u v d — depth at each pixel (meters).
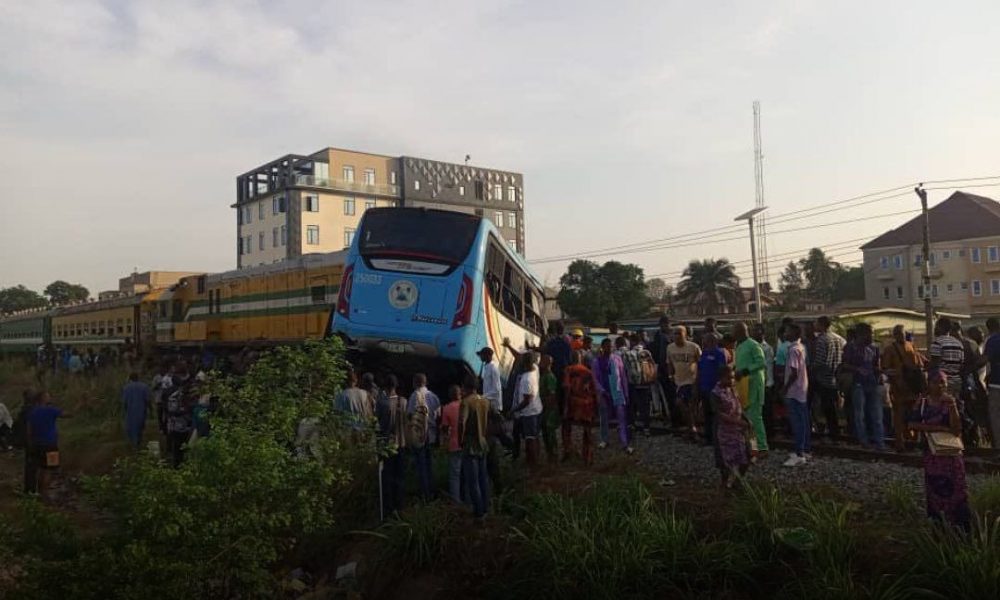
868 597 5.59
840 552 6.17
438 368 12.02
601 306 57.97
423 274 11.88
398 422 9.10
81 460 16.39
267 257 69.75
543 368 11.02
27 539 6.16
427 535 7.87
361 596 7.93
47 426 12.75
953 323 10.98
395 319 11.73
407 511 8.55
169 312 30.16
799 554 6.38
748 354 10.09
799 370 9.62
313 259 21.44
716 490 8.42
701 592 6.25
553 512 7.46
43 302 127.62
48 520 6.22
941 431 6.62
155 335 31.34
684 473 9.59
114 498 6.51
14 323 56.25
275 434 7.78
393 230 12.23
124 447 16.28
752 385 10.03
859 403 10.30
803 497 7.21
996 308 55.19
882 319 32.56
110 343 35.47
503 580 6.95
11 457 17.80
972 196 63.28
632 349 12.73
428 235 12.13
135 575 5.89
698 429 12.51
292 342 21.27
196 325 27.98
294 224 65.94
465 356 11.55
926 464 6.72
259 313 23.78
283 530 8.40
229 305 25.70
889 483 8.23
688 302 65.12
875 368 10.39
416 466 9.40
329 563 8.93
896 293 62.69
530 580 6.66
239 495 6.71
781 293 77.56
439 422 9.40
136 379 16.08
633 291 59.91
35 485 12.65
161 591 5.93
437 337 11.55
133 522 6.15
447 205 76.69
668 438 12.00
